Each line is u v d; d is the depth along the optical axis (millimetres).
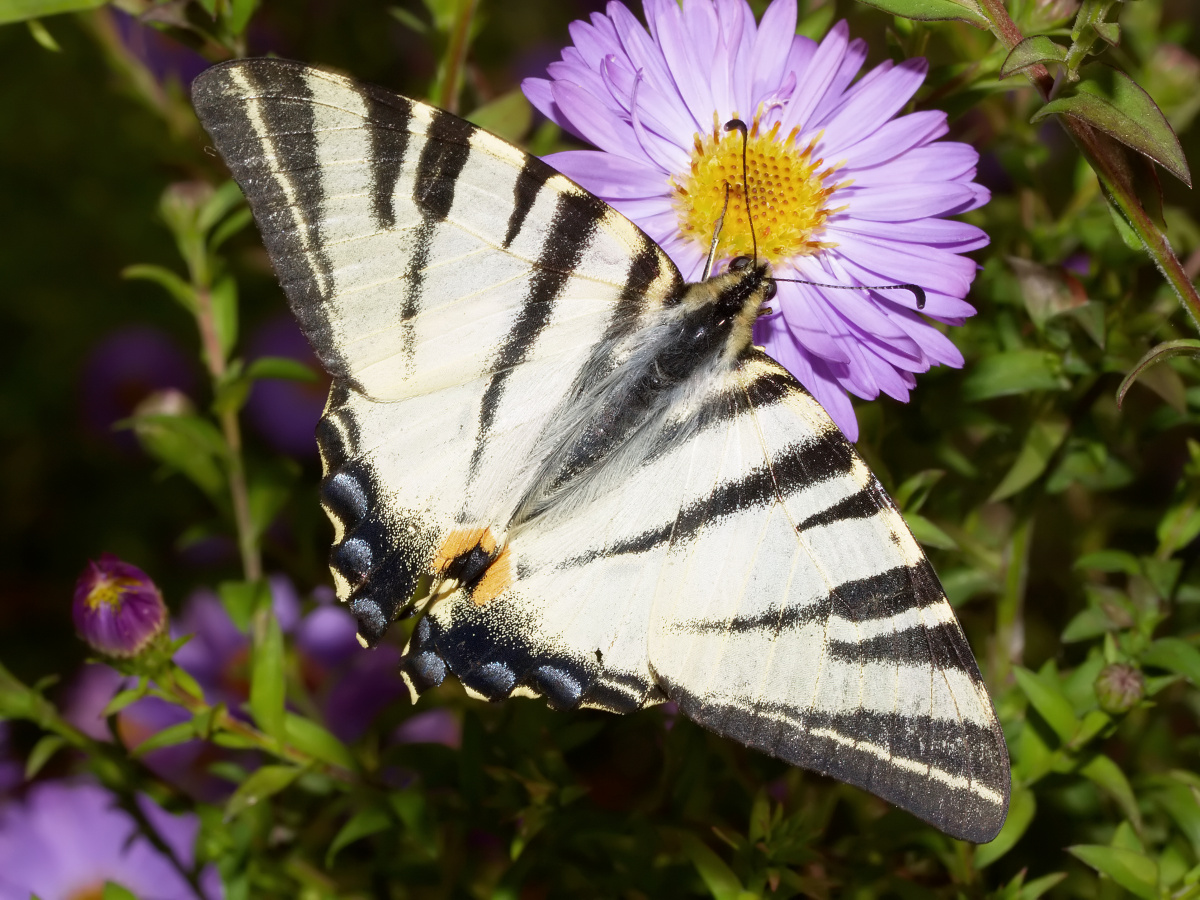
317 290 198
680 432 202
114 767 222
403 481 205
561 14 304
